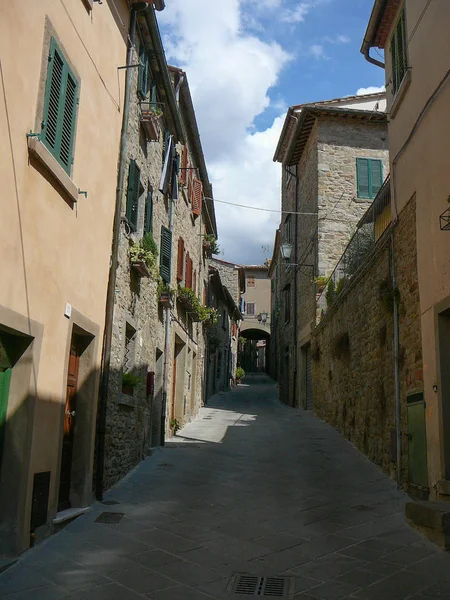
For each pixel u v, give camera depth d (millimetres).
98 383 7969
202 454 11945
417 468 7914
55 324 6266
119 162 8852
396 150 9461
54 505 6328
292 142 22172
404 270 8797
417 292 8117
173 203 14562
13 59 5031
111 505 7602
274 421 17781
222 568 5379
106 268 8289
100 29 7773
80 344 7746
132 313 10102
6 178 4957
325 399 16984
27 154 5383
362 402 11883
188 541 6191
